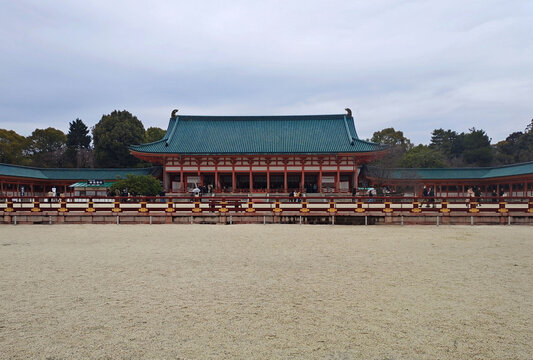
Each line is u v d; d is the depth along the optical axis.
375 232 22.16
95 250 16.17
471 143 89.19
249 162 53.56
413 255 15.10
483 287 10.45
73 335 7.22
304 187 53.56
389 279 11.32
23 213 27.20
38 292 9.94
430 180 55.81
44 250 16.19
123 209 27.50
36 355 6.41
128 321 7.93
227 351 6.58
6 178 50.31
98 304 9.00
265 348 6.70
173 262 13.70
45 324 7.76
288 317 8.19
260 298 9.50
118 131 75.31
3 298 9.43
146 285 10.64
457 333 7.34
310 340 7.04
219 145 55.22
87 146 94.75
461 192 56.97
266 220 27.03
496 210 26.95
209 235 20.73
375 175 56.25
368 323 7.85
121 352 6.52
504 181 53.28
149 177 46.38
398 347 6.74
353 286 10.57
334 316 8.24
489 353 6.52
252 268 12.77
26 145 84.56
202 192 47.25
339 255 15.08
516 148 90.25
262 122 61.16
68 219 27.23
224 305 8.96
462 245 17.52
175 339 7.06
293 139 56.41
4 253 15.48
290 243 18.00
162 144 55.03
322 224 26.66
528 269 12.62
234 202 27.62
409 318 8.12
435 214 26.72
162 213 27.05
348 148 52.69
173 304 9.02
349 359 6.30
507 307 8.80
